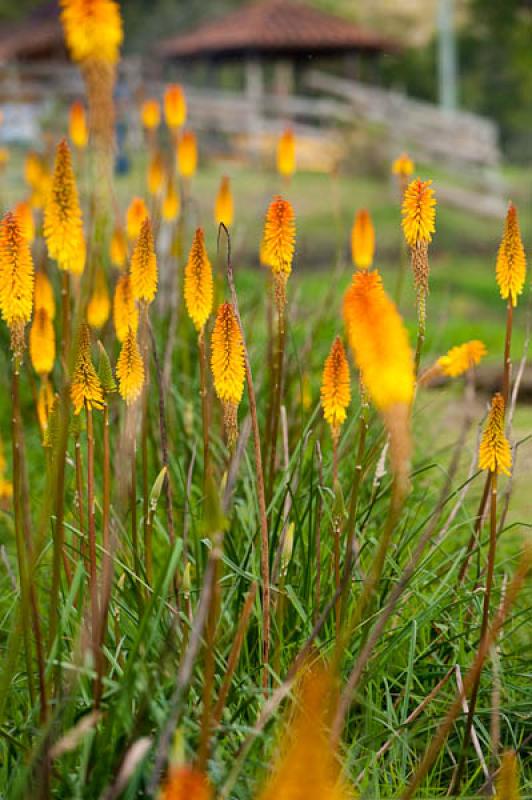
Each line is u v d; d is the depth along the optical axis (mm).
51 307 2252
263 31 19547
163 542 2533
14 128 14109
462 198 14180
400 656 2242
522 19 22312
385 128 16031
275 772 1815
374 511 2602
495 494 1932
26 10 29797
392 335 1419
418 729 2084
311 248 9453
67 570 2090
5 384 3377
